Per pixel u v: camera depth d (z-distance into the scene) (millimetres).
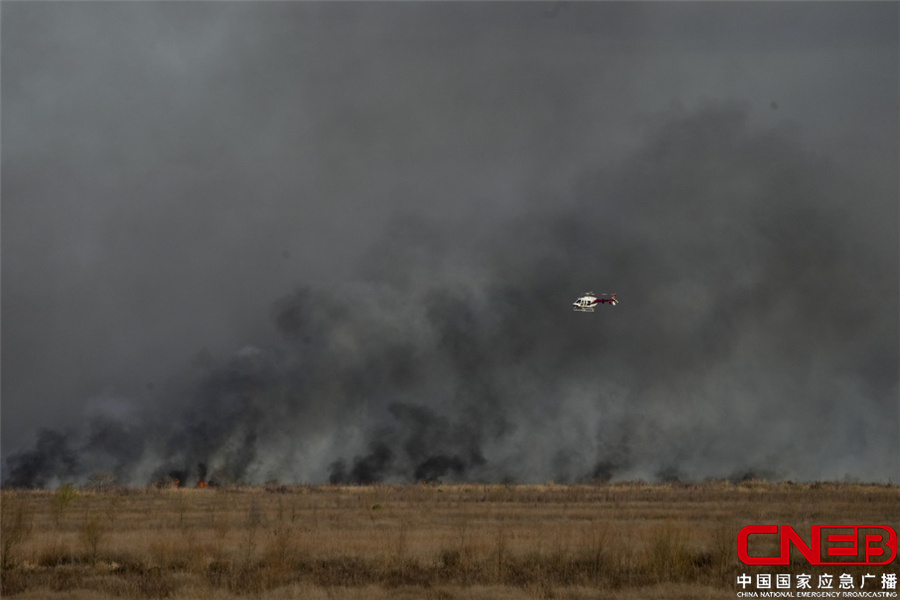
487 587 121688
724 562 133875
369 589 120000
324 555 143625
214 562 138750
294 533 153375
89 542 148750
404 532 157875
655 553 132875
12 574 130625
